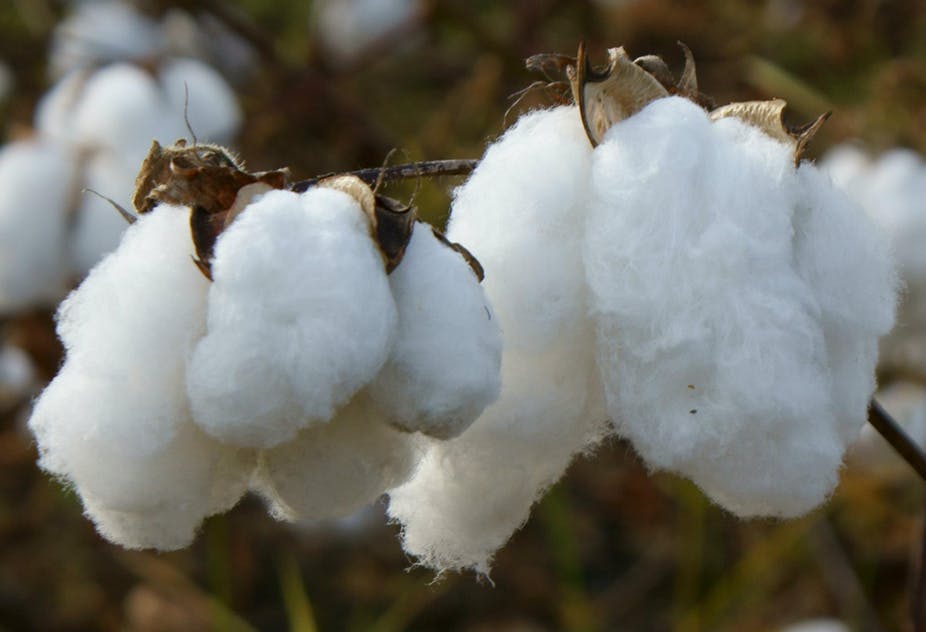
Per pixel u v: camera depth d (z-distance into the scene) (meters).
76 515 1.45
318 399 0.50
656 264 0.52
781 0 1.44
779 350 0.52
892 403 1.11
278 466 0.52
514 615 1.36
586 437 0.55
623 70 0.54
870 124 1.10
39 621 1.37
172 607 1.26
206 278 0.51
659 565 1.36
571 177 0.53
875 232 0.55
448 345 0.51
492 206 0.53
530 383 0.54
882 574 1.28
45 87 1.53
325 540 1.39
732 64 1.42
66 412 0.51
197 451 0.51
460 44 1.60
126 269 0.51
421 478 0.55
